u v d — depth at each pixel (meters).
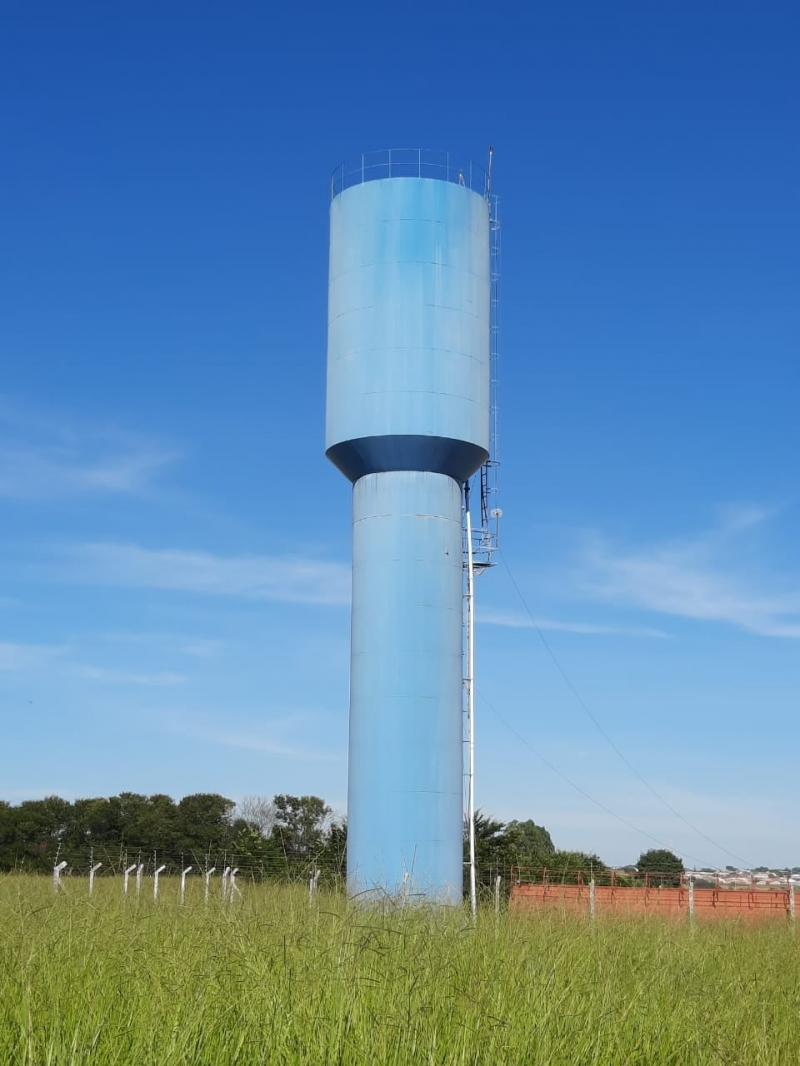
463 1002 10.20
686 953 16.11
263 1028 9.02
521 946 13.42
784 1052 10.94
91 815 61.06
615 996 11.35
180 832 58.84
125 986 10.08
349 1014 9.34
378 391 32.31
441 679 31.36
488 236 34.78
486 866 33.69
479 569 35.78
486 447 33.38
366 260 33.06
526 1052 9.39
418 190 33.25
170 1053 8.30
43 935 11.88
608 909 23.67
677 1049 10.49
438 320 32.62
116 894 19.28
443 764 30.89
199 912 14.66
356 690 31.69
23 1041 8.09
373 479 32.56
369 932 12.02
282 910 13.70
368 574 32.03
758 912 32.56
